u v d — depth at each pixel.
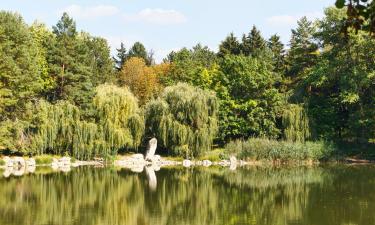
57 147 52.41
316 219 25.62
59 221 24.83
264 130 62.62
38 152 50.94
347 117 65.62
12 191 34.06
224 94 64.25
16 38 54.22
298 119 59.38
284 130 59.91
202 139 54.94
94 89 59.72
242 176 44.44
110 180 40.53
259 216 26.59
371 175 44.88
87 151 52.31
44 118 50.72
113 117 53.84
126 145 56.38
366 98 62.72
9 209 27.77
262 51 83.06
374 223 24.38
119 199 31.72
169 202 30.89
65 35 63.06
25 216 25.88
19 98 52.41
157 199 32.00
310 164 57.12
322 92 67.62
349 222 24.66
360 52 60.50
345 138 66.31
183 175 44.75
